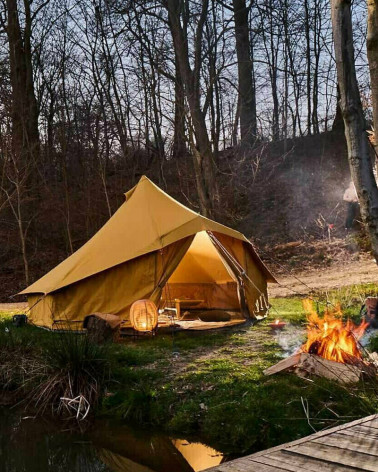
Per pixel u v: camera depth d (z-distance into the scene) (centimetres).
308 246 1584
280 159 2162
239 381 543
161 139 2388
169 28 1898
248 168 2141
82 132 2423
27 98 2159
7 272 1808
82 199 2188
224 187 2034
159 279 843
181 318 992
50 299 876
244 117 2238
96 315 767
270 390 505
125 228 912
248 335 786
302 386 509
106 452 469
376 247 409
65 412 563
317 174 2003
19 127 2027
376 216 409
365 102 1548
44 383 598
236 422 461
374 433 257
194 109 1692
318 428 428
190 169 2256
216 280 1071
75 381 587
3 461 456
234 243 940
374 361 538
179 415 496
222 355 661
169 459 444
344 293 1029
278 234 1734
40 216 2077
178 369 608
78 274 863
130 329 829
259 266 996
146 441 479
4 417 568
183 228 860
